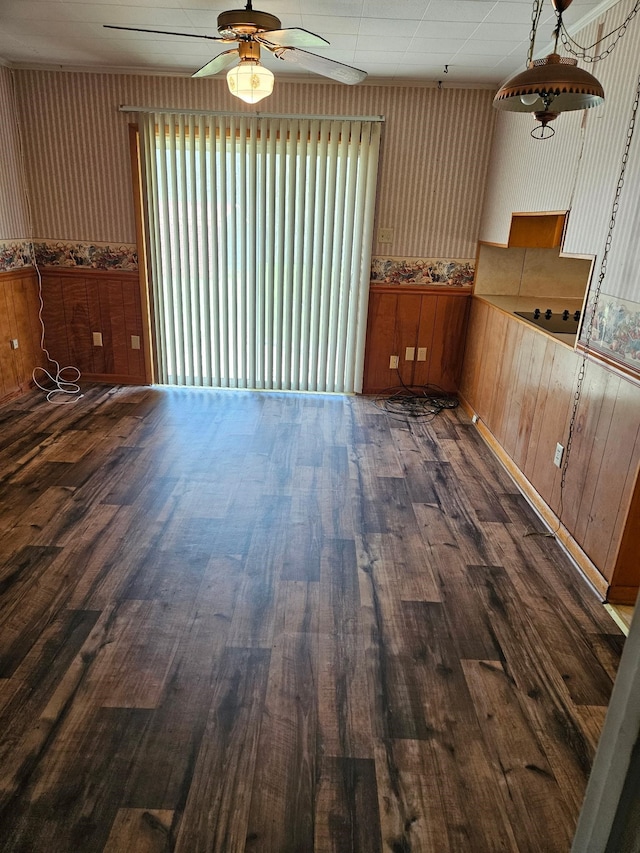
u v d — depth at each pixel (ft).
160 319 15.64
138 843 4.51
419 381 16.19
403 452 12.35
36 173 14.56
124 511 9.40
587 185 8.84
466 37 10.66
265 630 6.86
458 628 7.02
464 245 15.10
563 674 6.37
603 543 7.75
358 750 5.38
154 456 11.56
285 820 4.73
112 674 6.11
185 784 4.99
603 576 7.70
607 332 8.02
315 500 10.04
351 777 5.12
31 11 10.03
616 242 7.86
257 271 15.17
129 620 6.93
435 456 12.21
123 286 15.40
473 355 14.93
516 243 12.50
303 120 14.01
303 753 5.32
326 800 4.91
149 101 13.91
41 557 8.09
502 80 13.28
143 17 10.24
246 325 15.62
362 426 13.80
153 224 14.79
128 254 15.15
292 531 9.02
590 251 8.68
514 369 11.68
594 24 8.99
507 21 9.76
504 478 11.26
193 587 7.58
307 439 12.80
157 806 4.80
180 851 4.47
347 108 13.97
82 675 6.08
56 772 5.05
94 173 14.51
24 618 6.89
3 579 7.59
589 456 8.27
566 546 8.77
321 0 9.14
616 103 8.05
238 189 14.52
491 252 15.03
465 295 15.47
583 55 9.32
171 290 15.34
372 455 12.11
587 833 2.29
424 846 4.58
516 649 6.72
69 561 8.02
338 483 10.73
